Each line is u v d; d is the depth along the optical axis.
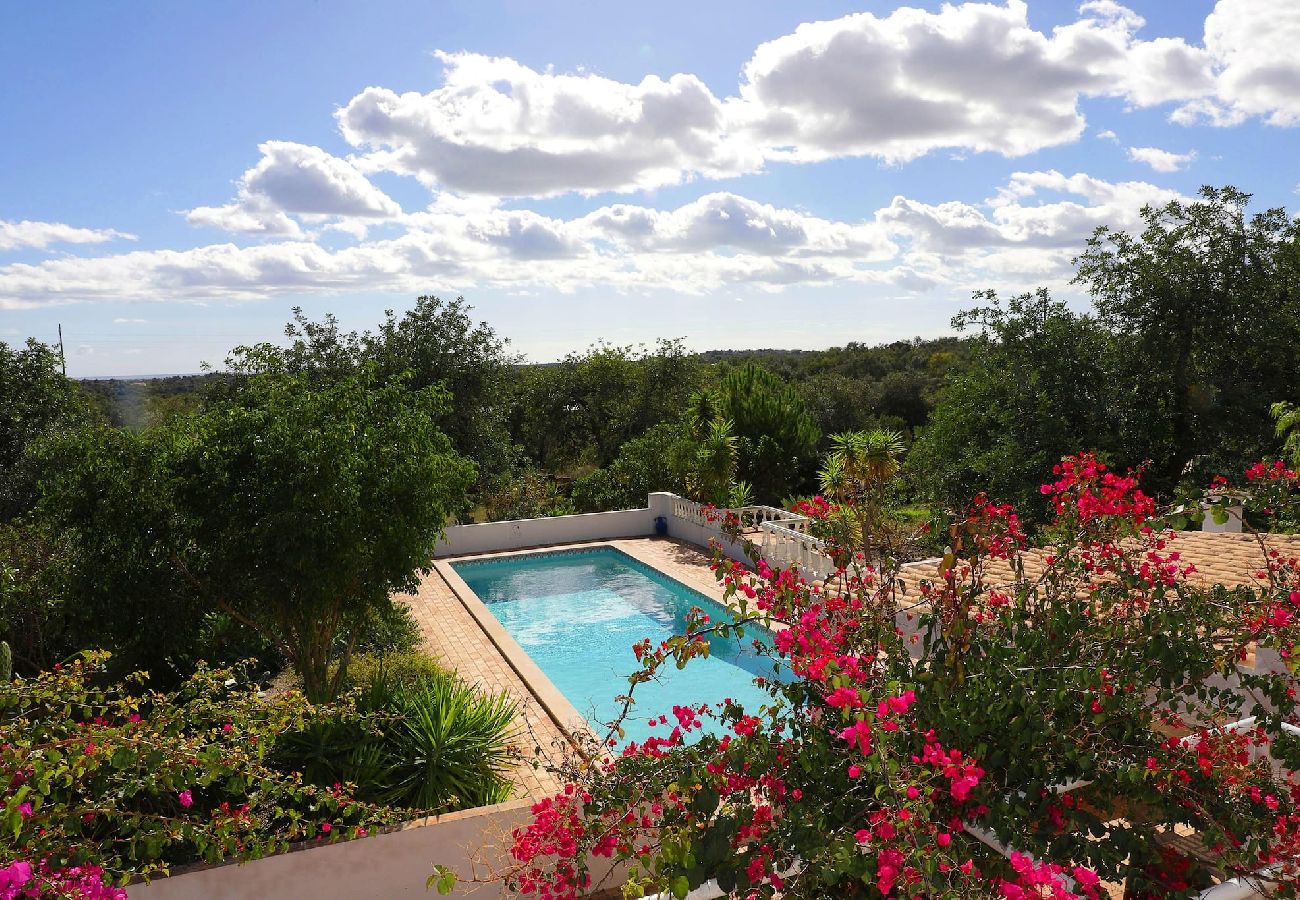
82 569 7.79
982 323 21.64
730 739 3.83
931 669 3.79
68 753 3.66
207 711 4.48
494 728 7.75
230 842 4.19
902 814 2.72
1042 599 4.11
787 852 3.39
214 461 8.10
